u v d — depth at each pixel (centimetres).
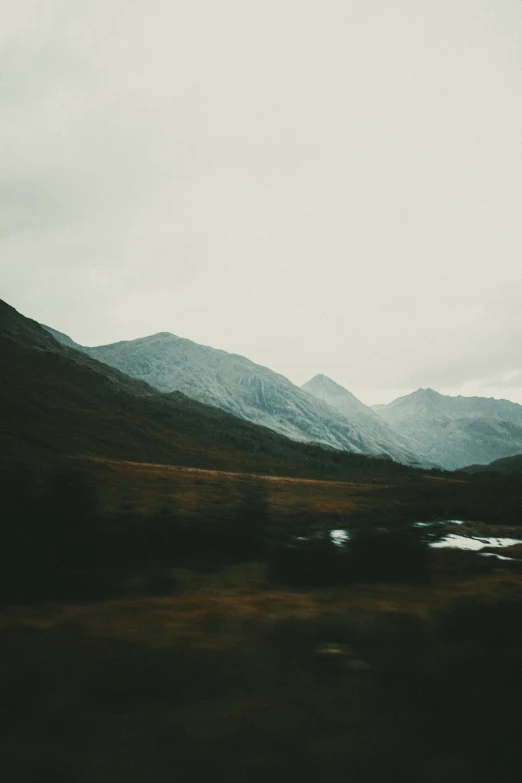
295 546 3522
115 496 7012
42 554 2800
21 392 18200
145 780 711
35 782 701
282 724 899
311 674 1179
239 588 2841
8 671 1125
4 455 10938
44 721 890
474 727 898
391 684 1126
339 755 788
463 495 10581
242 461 18175
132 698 1002
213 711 951
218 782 712
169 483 9631
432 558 3941
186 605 2211
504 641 1436
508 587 3016
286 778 725
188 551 3603
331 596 2620
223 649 1388
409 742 841
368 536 3594
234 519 4566
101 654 1280
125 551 3216
